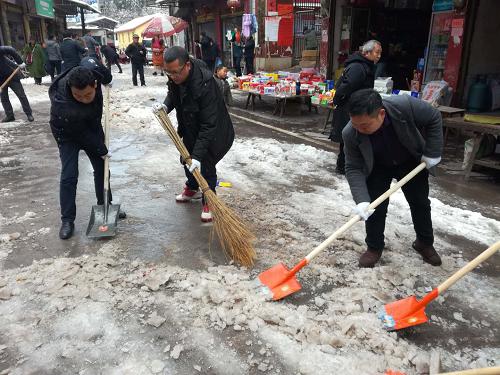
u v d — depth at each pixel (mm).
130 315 2785
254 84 10086
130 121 8867
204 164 3895
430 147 2895
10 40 20234
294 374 2334
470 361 2451
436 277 3234
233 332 2641
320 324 2697
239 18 21016
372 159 2879
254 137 7664
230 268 3303
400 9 11656
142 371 2336
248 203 4594
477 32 7828
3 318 2738
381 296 2963
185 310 2842
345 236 3832
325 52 11211
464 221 4219
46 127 8414
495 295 3047
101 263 3354
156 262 3424
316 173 5652
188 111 3557
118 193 4926
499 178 5535
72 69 3307
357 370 2340
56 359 2422
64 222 3854
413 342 2594
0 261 3422
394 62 12227
